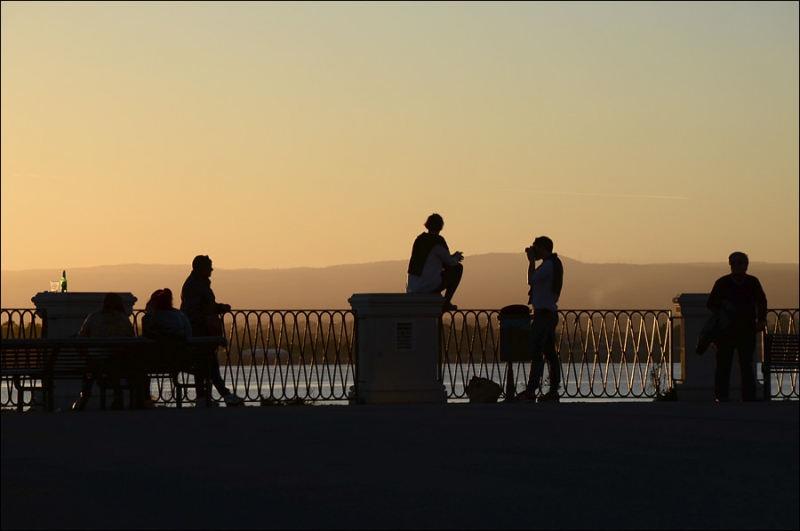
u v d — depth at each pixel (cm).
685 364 4444
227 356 4297
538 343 4097
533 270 4144
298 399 4294
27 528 1881
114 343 3762
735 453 2644
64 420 3259
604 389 4575
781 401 4172
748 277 4156
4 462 2491
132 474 2345
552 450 2678
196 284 4112
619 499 2120
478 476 2327
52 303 4306
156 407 4019
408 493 2155
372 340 4097
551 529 1888
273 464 2464
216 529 1869
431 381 4141
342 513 1986
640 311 4619
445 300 4184
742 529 1909
